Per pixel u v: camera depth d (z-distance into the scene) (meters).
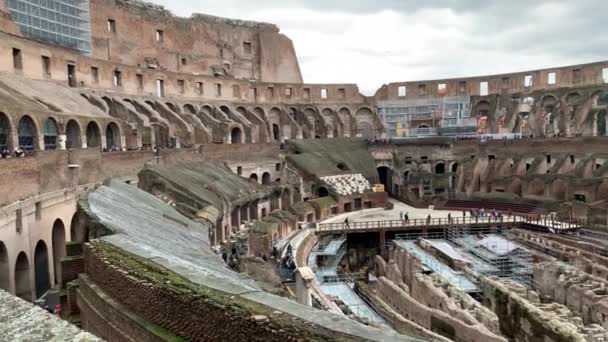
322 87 97.06
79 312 17.80
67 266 19.20
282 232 53.28
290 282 38.19
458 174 76.62
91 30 72.00
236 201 48.19
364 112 98.50
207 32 92.75
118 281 14.25
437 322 29.33
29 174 28.22
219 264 20.72
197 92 79.56
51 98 46.91
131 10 79.62
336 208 67.44
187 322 11.84
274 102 92.38
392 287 35.47
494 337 24.81
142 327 12.69
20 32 57.66
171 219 28.89
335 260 50.97
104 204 23.59
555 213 60.38
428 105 95.06
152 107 68.81
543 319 27.56
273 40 101.44
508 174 73.06
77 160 35.41
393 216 65.00
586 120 77.38
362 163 82.75
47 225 30.23
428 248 49.53
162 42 84.81
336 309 31.39
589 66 81.25
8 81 43.66
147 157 48.34
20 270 27.41
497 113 88.31
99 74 61.97
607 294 33.31
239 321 10.60
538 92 85.56
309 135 91.94
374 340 9.32
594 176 61.94
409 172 81.75
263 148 76.25
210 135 71.06
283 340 9.73
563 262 41.09
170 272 13.82
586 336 26.14
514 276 41.38
